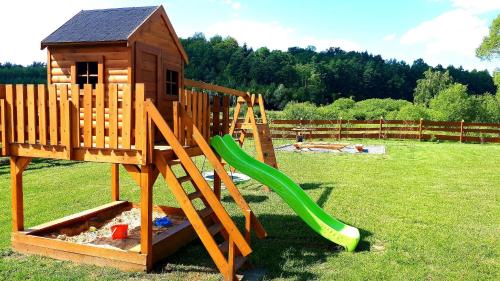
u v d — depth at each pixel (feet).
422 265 17.62
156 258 17.35
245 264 17.24
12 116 18.54
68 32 19.88
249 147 68.80
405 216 25.40
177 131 17.78
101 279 15.75
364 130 89.76
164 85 21.56
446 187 35.09
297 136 79.15
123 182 36.88
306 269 17.20
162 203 28.73
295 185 23.34
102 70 18.97
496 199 30.40
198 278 16.11
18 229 19.02
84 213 22.52
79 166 45.98
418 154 60.59
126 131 16.58
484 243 20.44
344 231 20.44
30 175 39.86
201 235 16.08
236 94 33.47
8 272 16.31
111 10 21.81
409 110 109.70
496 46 112.37
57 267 16.92
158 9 20.54
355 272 16.87
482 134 87.66
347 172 43.55
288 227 23.12
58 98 19.72
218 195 22.74
